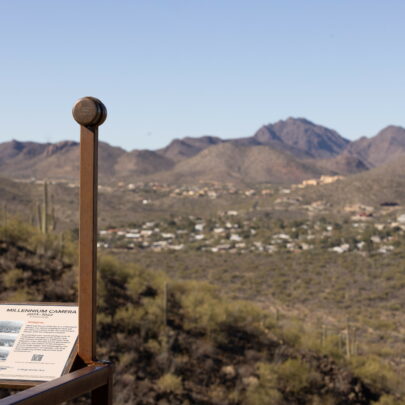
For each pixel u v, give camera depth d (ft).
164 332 80.07
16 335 10.38
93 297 10.23
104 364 9.98
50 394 8.07
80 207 10.29
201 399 71.92
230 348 84.58
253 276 298.15
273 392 75.46
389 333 181.47
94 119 10.13
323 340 100.01
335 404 80.84
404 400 89.04
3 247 79.15
